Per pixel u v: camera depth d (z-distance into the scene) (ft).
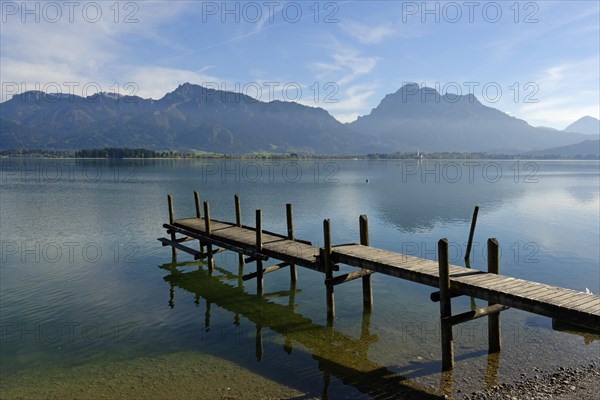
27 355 49.80
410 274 47.60
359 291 73.10
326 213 166.71
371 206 190.39
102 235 121.90
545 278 80.89
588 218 156.25
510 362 46.14
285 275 83.61
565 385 41.14
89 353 50.39
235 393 40.98
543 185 316.40
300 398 39.88
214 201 205.46
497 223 145.59
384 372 44.60
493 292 40.19
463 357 47.42
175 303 68.33
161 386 42.57
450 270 47.96
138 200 207.21
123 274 84.23
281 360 48.03
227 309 65.67
